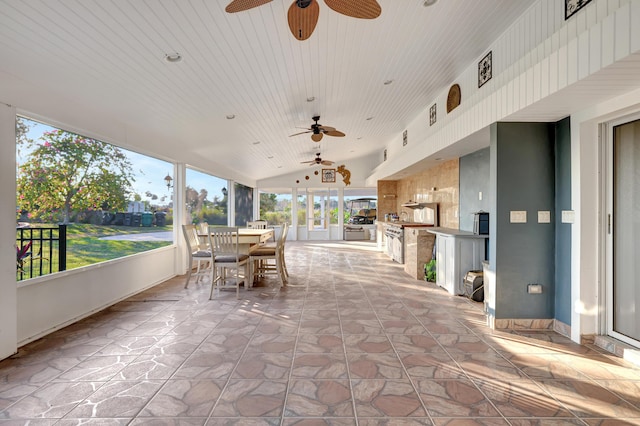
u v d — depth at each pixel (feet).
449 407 6.54
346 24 9.91
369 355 8.90
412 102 19.52
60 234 11.55
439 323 11.47
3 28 7.41
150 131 16.26
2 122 8.70
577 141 9.70
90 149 13.14
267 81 13.05
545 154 10.83
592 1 7.79
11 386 7.32
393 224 25.70
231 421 6.10
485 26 10.99
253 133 20.67
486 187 15.83
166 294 15.55
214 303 13.98
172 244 19.88
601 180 9.57
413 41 11.50
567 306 10.26
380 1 8.98
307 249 32.94
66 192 11.89
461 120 13.46
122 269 14.57
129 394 6.99
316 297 14.93
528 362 8.50
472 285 14.29
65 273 11.28
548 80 8.23
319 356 8.83
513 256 10.89
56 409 6.45
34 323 10.08
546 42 9.30
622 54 6.19
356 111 19.67
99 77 10.34
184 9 7.94
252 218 42.39
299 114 18.37
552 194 10.86
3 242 8.71
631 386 7.32
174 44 9.33
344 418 6.19
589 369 8.11
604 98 8.48
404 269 21.93
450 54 12.95
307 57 11.65
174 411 6.40
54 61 8.98
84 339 10.03
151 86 11.65
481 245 15.35
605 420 6.13
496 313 10.89
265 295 15.30
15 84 9.07
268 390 7.16
